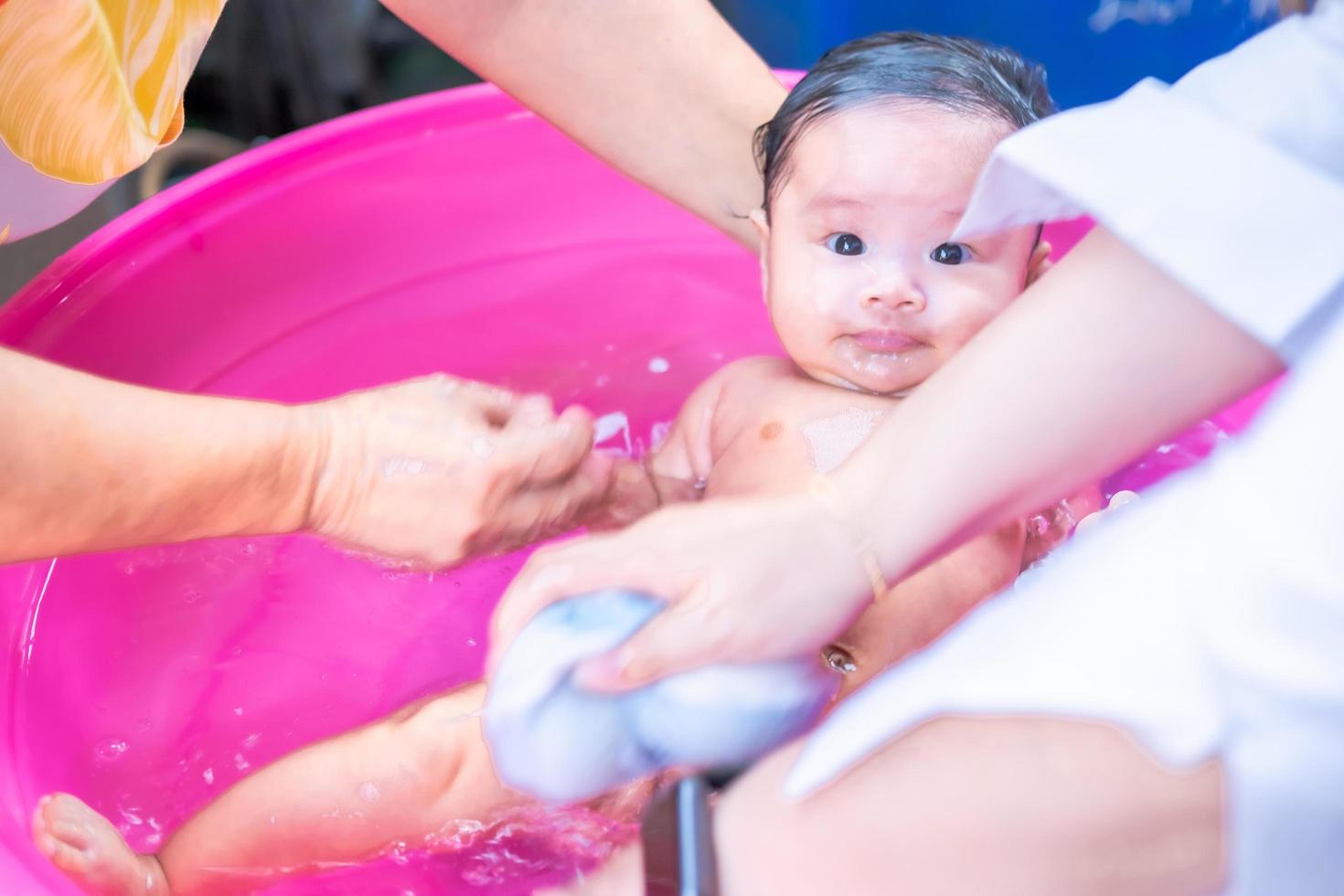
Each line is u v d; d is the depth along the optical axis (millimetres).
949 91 1039
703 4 1076
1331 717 365
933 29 1672
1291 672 366
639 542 696
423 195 1353
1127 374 610
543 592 711
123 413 723
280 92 1772
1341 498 360
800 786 464
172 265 1199
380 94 1859
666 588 677
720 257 1462
